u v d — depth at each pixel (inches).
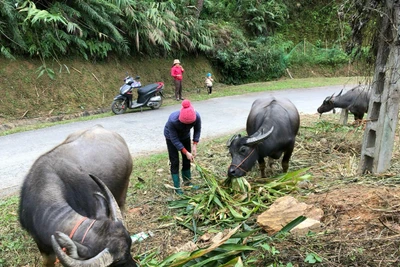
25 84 463.8
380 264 128.9
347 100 367.2
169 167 267.6
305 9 1013.2
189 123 203.5
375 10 195.6
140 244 169.9
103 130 178.5
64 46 508.1
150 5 621.9
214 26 810.8
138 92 479.5
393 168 225.3
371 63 224.1
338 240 144.6
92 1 529.7
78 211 134.4
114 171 162.4
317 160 265.3
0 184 245.1
